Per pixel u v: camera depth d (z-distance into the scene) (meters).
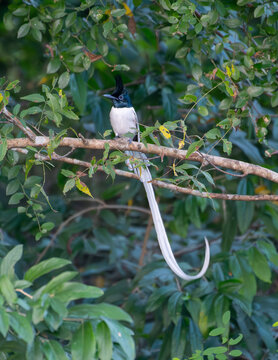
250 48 7.02
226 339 5.93
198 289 8.32
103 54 7.54
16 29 9.33
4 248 8.24
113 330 4.46
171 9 7.01
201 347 8.22
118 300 9.85
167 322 8.84
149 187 6.39
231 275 9.26
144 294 9.77
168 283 10.39
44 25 7.94
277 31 7.48
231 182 9.88
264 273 8.95
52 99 5.45
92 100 9.52
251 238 10.60
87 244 10.80
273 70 7.14
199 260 11.53
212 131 5.77
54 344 4.55
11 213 10.01
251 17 7.83
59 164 8.56
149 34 10.35
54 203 10.05
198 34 7.58
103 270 12.46
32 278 4.56
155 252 12.87
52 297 4.29
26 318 4.28
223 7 7.01
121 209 12.36
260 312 9.24
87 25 7.90
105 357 4.37
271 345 8.82
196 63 7.29
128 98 8.40
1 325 4.02
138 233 13.20
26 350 4.70
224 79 6.04
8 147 6.07
